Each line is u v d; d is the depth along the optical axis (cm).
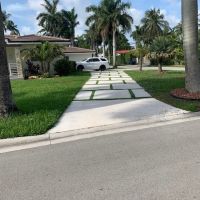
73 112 997
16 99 1275
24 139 710
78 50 4069
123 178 484
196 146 624
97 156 592
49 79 2298
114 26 4600
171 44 2597
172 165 526
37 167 549
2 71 887
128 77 2342
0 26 867
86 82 1995
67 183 476
